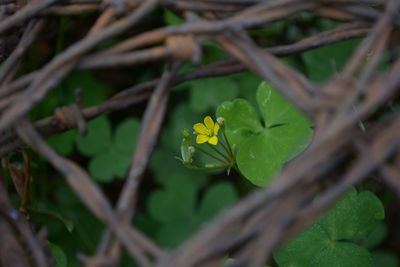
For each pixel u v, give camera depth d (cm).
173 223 46
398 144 29
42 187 46
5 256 31
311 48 33
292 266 36
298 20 47
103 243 29
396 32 35
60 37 44
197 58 30
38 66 44
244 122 39
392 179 29
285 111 38
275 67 30
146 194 51
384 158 29
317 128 29
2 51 34
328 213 37
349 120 29
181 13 31
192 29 30
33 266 31
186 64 46
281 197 29
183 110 48
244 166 38
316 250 36
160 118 31
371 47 30
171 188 47
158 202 46
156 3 30
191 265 28
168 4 31
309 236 36
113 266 29
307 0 31
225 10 31
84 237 46
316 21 47
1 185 32
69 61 30
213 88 47
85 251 46
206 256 28
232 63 32
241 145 38
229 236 29
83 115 32
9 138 32
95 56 30
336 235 36
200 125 39
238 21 30
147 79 50
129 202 29
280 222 28
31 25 33
